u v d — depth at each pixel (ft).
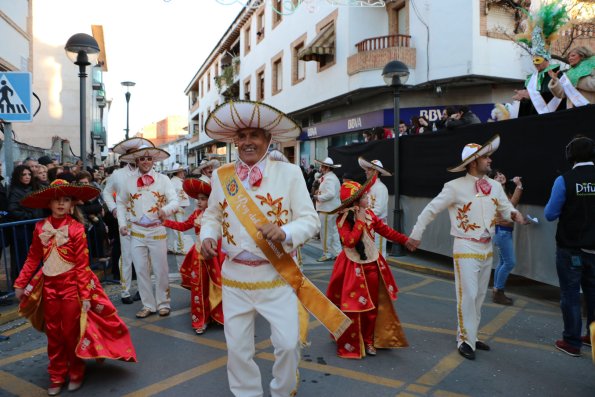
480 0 45.37
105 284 24.39
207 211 10.41
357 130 56.65
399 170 31.78
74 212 13.03
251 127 9.71
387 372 13.55
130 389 12.48
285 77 72.18
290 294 9.68
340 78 55.42
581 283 14.79
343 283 14.76
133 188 18.62
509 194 21.98
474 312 14.58
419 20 48.57
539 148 20.44
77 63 27.30
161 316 18.99
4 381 13.07
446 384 12.76
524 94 25.13
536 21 25.90
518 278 25.35
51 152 53.42
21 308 12.47
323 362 14.29
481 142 24.02
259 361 14.30
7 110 20.12
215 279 17.10
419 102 51.01
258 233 9.46
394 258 30.63
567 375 13.34
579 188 13.97
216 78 108.27
